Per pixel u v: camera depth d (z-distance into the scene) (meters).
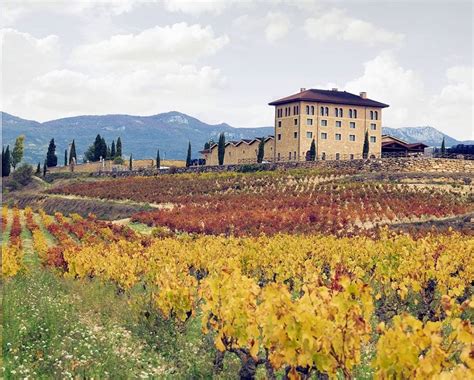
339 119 102.25
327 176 79.69
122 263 24.77
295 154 100.19
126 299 21.23
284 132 103.00
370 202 61.66
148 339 16.88
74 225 58.25
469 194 64.19
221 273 15.03
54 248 34.31
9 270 25.45
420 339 10.48
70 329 16.34
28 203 97.62
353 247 31.59
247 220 53.97
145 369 14.23
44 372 12.92
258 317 12.97
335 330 11.16
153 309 18.50
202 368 14.55
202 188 80.12
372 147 105.00
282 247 31.97
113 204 80.06
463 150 93.94
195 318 20.48
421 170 79.19
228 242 36.44
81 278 26.89
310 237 39.28
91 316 19.14
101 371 13.14
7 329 15.16
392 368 10.38
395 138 108.75
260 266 28.86
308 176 79.69
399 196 63.69
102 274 26.20
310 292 12.44
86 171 130.25
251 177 82.50
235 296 13.74
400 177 74.50
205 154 119.19
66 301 20.50
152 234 50.56
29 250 43.03
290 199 64.94
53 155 151.38
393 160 81.12
